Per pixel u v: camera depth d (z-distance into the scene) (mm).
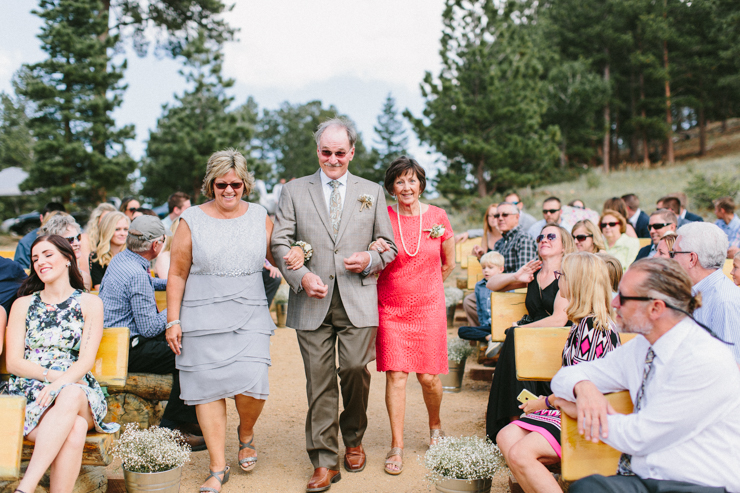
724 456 2023
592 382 2354
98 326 3047
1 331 3021
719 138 44781
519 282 4359
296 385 5391
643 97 38281
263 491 3203
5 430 2453
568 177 33781
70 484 2703
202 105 23094
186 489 3195
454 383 5066
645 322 2098
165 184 23062
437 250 3682
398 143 73562
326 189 3430
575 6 38562
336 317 3322
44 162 19875
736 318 2982
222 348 3125
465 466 2779
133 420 3898
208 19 23484
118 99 20500
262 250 3303
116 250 5270
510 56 22062
